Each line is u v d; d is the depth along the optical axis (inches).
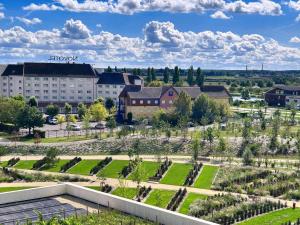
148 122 5418.3
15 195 1712.6
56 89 6752.0
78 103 6540.4
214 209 2368.4
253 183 2918.3
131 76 7096.5
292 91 7687.0
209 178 3038.9
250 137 4217.5
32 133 4692.4
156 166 3329.2
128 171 3206.2
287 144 3988.7
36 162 3454.7
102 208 1644.9
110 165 3400.6
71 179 3046.3
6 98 5265.8
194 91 6190.9
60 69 6806.1
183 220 1413.6
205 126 5017.2
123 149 3897.6
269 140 4165.8
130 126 4997.5
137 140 4057.6
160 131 4421.8
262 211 2374.5
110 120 4623.5
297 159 3671.3
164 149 3924.7
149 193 2706.7
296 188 2834.6
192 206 2388.0
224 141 3777.1
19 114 4547.2
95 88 6855.3
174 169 3255.4
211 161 3535.9
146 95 5777.6
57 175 3122.5
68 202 1717.5
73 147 3971.5
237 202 2487.7
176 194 2630.4
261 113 5610.2
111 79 6875.0
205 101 5433.1
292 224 2166.6
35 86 6688.0
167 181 2987.2
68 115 5447.8
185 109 5270.7
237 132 4547.2
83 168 3348.9
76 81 6786.4
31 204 1695.4
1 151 3627.0
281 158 3722.9
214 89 6525.6
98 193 1688.0
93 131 4845.0
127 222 1489.9
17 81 6663.4
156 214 1491.1
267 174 3112.7
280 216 2305.6
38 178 3065.9
